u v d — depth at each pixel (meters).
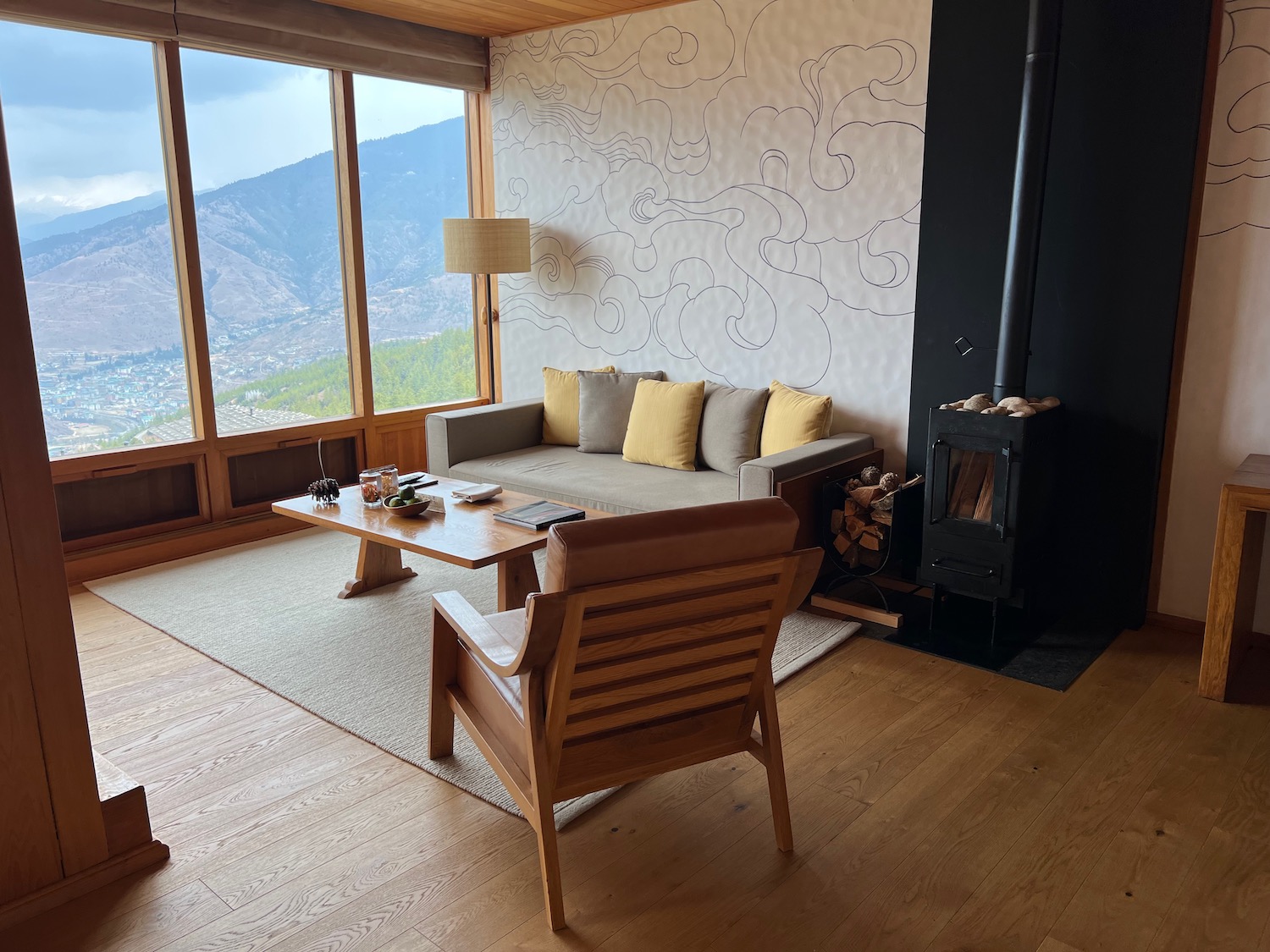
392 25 4.93
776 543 2.00
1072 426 3.54
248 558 4.44
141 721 2.85
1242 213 3.14
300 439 4.96
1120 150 3.28
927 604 3.78
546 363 5.54
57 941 1.92
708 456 4.38
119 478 4.30
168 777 2.54
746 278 4.53
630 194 4.91
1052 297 3.51
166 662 3.29
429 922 1.97
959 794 2.43
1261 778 2.50
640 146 4.81
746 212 4.46
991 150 3.60
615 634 1.91
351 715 2.87
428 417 4.75
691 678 2.08
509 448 5.00
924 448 4.03
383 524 3.38
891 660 3.27
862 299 4.14
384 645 3.41
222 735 2.77
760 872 2.12
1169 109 3.16
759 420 4.29
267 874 2.13
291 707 2.95
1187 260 3.26
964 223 3.73
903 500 3.62
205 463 4.57
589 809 2.37
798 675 3.15
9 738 1.93
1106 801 2.39
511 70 5.32
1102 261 3.38
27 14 3.68
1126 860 2.16
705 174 4.58
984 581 3.31
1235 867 2.13
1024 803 2.39
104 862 2.11
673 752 2.18
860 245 4.10
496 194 5.58
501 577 3.37
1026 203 3.19
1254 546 3.06
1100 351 3.43
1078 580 3.62
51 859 2.02
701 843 2.23
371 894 2.06
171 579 4.13
